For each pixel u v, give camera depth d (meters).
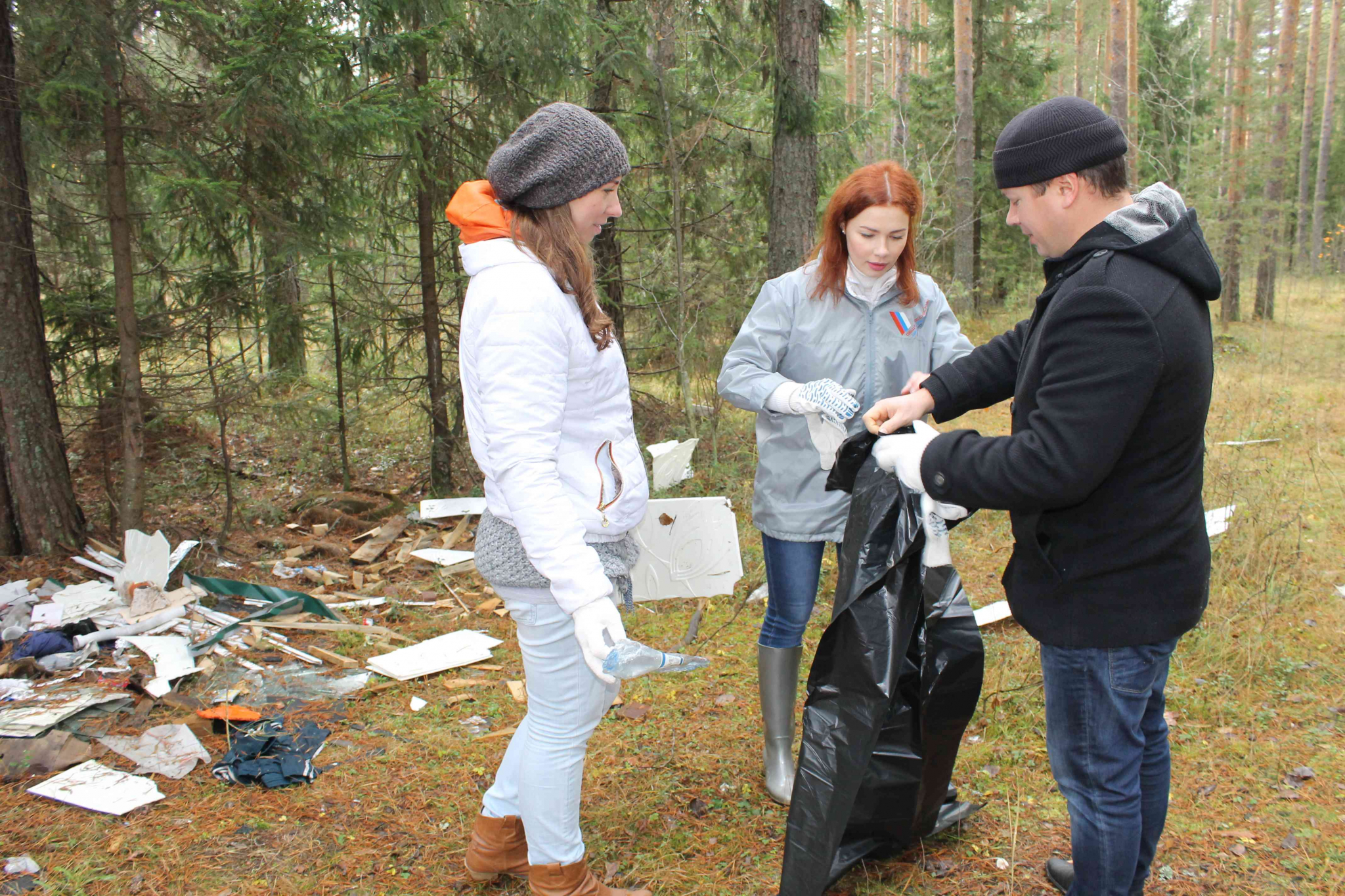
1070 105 1.55
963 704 2.00
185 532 5.25
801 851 1.95
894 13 23.27
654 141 7.14
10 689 3.25
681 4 6.48
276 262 5.00
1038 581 1.67
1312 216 27.03
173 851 2.38
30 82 4.26
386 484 6.83
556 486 1.64
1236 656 3.39
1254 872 2.22
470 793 2.66
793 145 6.74
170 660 3.52
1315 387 8.82
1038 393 1.54
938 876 2.23
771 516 2.46
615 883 2.21
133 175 4.93
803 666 3.43
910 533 1.91
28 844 2.41
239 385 5.13
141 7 4.21
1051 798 2.56
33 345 4.56
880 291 2.36
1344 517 5.01
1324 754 2.75
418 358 6.73
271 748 2.91
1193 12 22.23
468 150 6.12
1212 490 5.23
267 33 4.19
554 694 1.88
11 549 4.62
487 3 5.58
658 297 7.29
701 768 2.77
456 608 4.36
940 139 14.71
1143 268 1.46
